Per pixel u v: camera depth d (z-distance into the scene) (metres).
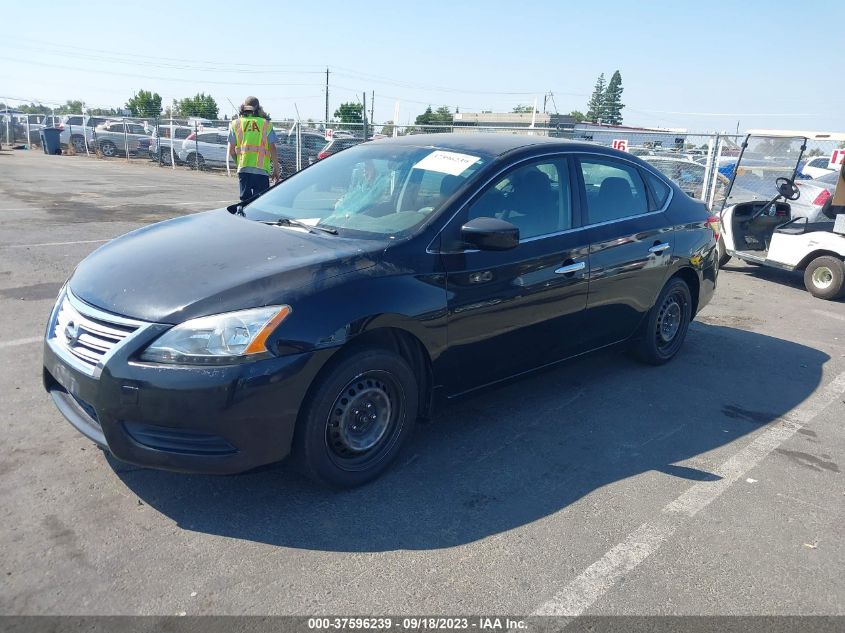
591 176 4.64
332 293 3.18
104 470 3.48
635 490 3.59
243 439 2.97
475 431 4.18
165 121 29.31
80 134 32.06
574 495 3.51
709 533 3.23
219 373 2.88
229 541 2.98
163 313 2.97
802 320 7.18
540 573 2.88
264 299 3.04
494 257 3.84
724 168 14.10
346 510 3.26
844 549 3.16
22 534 2.94
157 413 2.88
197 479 3.45
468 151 4.21
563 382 5.07
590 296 4.48
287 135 22.14
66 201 13.52
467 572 2.86
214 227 3.96
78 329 3.14
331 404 3.20
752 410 4.73
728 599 2.78
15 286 6.79
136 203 13.66
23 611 2.51
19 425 3.90
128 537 2.97
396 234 3.65
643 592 2.79
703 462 3.94
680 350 5.88
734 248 9.24
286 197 4.47
